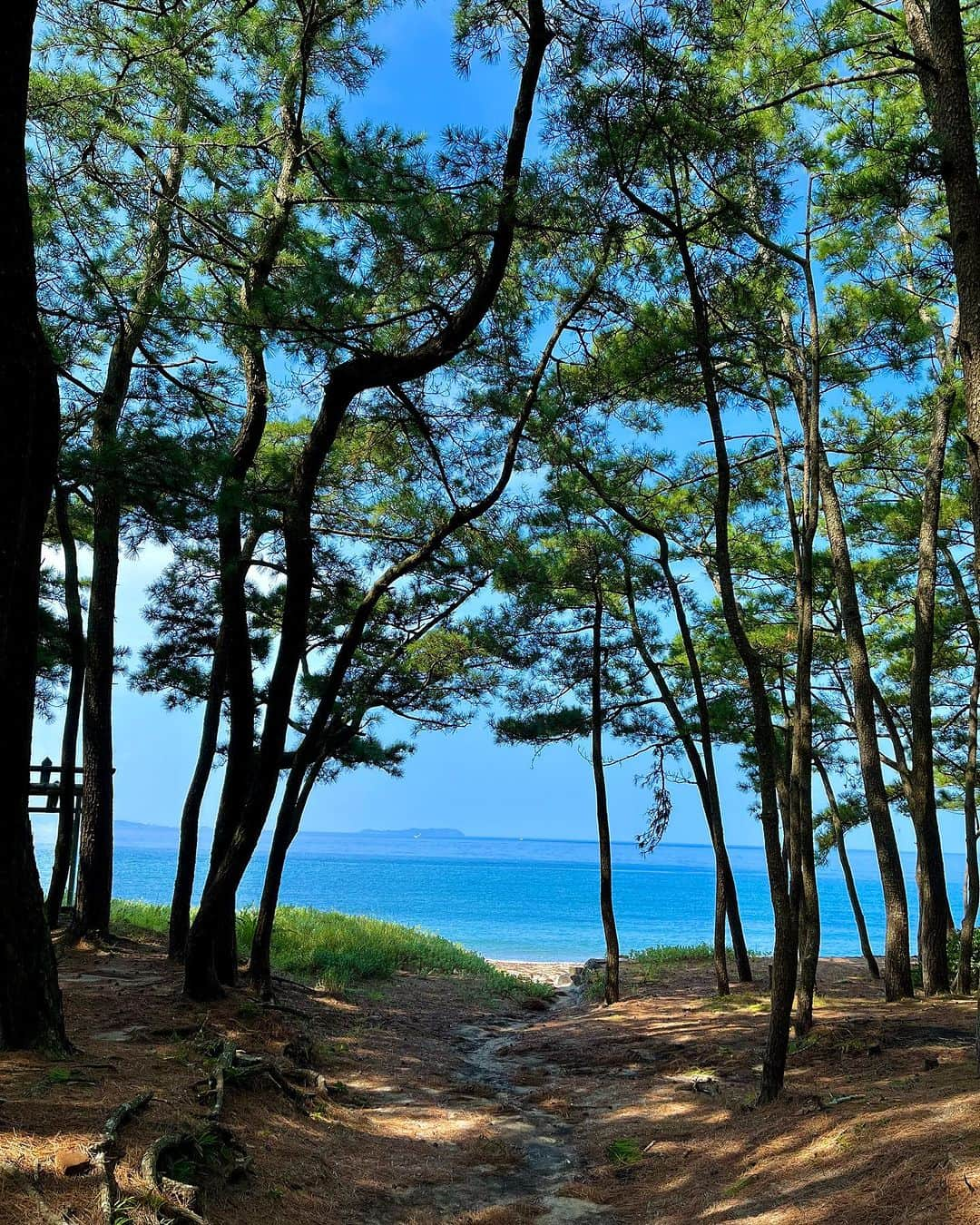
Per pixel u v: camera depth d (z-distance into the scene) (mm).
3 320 5395
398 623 13984
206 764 12422
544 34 8602
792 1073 7227
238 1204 4508
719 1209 4855
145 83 10492
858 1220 4074
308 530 9555
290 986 12555
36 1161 3961
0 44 5328
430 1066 9242
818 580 14086
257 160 11539
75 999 8852
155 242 10883
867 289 10484
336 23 10703
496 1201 5461
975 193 6383
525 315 10453
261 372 10945
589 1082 8562
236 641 10742
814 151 9297
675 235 7523
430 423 11227
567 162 8820
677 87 7969
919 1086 5852
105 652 13438
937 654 14953
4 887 5832
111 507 13094
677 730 13719
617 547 13141
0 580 5258
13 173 5426
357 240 8477
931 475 12641
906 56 6703
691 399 10016
